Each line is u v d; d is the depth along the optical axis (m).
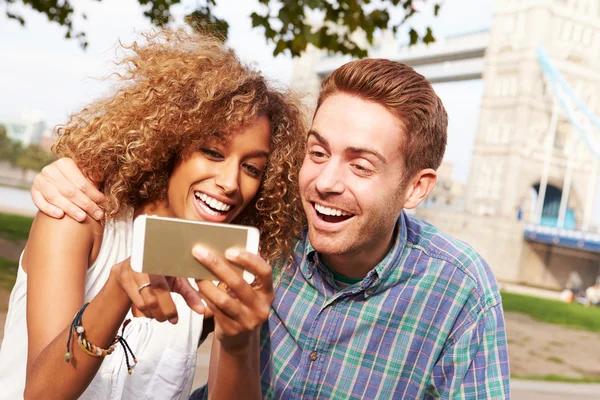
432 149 1.72
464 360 1.79
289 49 6.15
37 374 1.41
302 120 2.06
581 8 51.12
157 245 1.21
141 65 1.91
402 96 1.62
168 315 1.27
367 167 1.61
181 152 1.81
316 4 5.95
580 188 51.88
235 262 1.21
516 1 51.19
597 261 44.88
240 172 1.86
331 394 1.82
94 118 1.86
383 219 1.67
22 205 37.06
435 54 56.81
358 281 1.81
